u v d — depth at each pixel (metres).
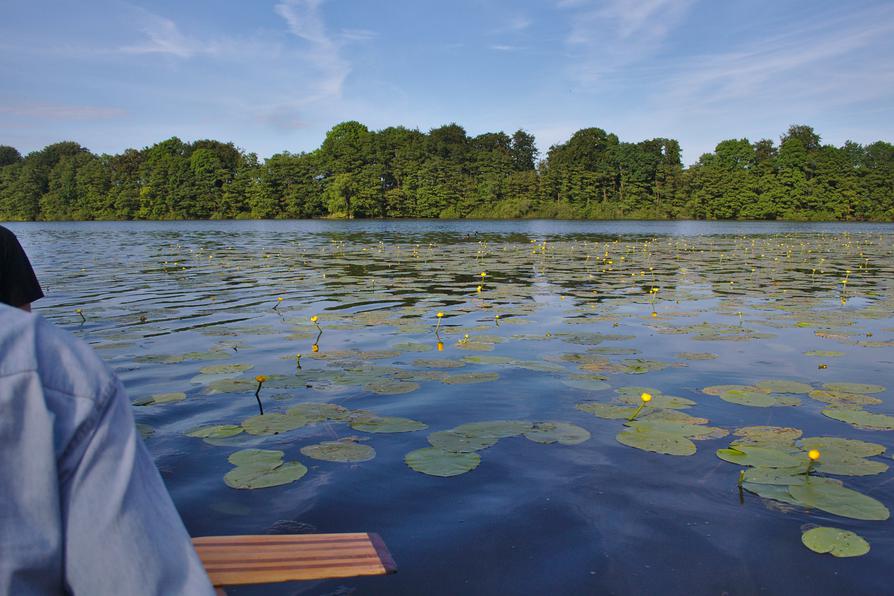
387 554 2.19
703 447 3.97
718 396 5.02
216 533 2.89
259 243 26.00
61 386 0.91
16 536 0.85
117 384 0.98
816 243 27.36
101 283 11.95
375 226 46.22
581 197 63.78
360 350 6.45
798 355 6.38
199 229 41.53
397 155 65.62
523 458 3.78
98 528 0.89
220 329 7.46
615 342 6.90
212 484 3.40
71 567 0.89
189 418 4.43
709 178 62.06
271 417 4.43
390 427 4.26
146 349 6.43
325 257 18.69
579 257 18.89
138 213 64.19
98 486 0.90
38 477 0.87
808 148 66.88
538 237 31.52
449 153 69.94
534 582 2.56
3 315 0.94
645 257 19.16
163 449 3.87
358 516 3.08
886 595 2.48
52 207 65.25
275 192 63.75
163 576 0.91
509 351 6.45
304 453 3.83
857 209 61.44
